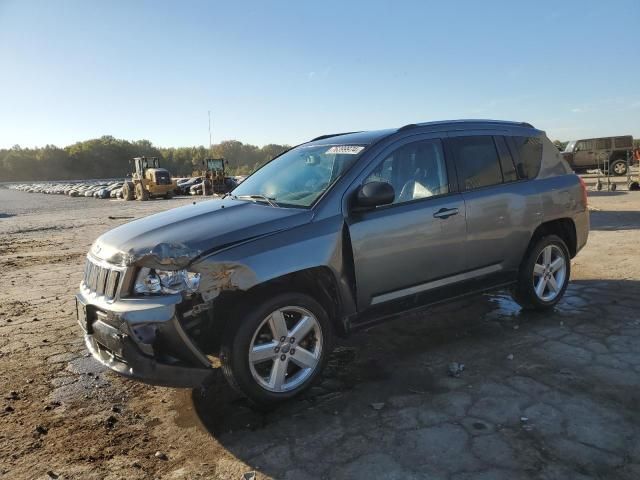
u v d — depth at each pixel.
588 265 7.04
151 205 27.19
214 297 3.10
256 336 3.29
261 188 4.41
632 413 3.15
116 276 3.21
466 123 4.65
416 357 4.21
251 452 2.95
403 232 3.88
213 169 34.81
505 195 4.55
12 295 6.93
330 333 3.63
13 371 4.27
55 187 61.31
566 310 5.18
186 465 2.85
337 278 3.59
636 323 4.68
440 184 4.23
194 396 3.72
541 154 5.09
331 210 3.63
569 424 3.05
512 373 3.79
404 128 4.24
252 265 3.19
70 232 15.05
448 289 4.27
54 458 2.96
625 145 27.05
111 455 2.98
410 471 2.67
